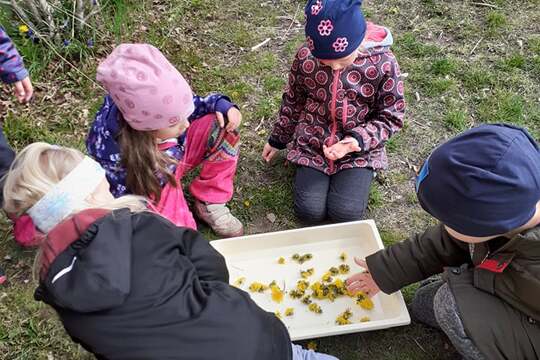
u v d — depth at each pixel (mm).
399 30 3242
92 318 1383
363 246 2312
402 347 2115
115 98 1859
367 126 2344
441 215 1534
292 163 2668
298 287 2195
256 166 2678
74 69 2957
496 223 1461
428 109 2877
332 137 2428
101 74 1831
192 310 1428
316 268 2262
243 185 2615
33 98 2859
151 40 3152
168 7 3336
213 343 1417
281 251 2311
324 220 2500
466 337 1750
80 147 2686
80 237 1366
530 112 2830
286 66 3078
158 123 1887
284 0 3398
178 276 1447
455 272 1792
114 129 1989
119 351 1392
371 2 3387
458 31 3221
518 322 1666
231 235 2441
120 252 1348
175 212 2193
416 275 1954
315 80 2326
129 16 3217
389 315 2092
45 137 2723
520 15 3291
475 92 2932
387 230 2463
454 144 1512
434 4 3365
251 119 2852
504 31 3201
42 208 1403
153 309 1390
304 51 2318
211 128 2234
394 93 2322
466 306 1708
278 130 2539
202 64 3086
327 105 2367
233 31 3254
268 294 2191
